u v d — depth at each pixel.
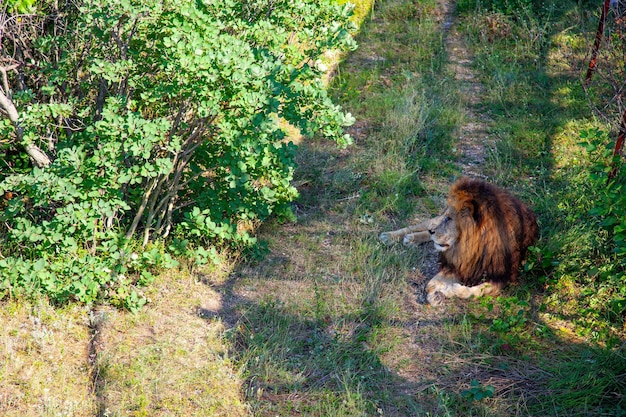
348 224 7.93
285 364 5.82
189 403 5.43
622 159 7.82
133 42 7.00
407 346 6.11
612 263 6.72
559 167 8.91
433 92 10.70
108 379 5.57
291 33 8.25
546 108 10.32
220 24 6.49
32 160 7.52
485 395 5.40
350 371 5.81
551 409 5.36
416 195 8.47
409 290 6.87
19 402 5.34
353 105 10.32
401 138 9.38
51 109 6.54
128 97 7.06
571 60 11.09
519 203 6.96
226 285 6.86
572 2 13.38
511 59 11.84
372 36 12.70
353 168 8.85
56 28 7.70
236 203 7.20
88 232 6.58
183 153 6.75
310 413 5.37
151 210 6.91
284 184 6.97
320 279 6.98
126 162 6.74
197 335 6.15
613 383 5.48
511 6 13.16
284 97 6.71
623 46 9.95
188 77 6.13
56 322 6.08
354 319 6.39
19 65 7.46
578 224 7.34
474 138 9.69
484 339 6.11
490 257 6.59
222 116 6.53
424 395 5.57
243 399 5.50
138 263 6.69
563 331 6.20
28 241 6.86
